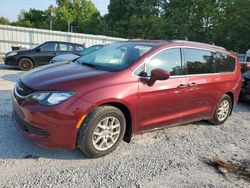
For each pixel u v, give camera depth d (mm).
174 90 4406
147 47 4379
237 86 5953
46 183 3094
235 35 34375
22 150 3764
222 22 41469
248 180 3633
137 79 3934
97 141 3672
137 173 3508
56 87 3416
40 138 3402
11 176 3156
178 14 50312
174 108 4531
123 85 3766
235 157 4316
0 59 16688
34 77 3764
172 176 3531
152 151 4180
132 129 4016
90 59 4668
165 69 4352
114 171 3494
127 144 4312
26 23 61969
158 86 4156
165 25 48375
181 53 4645
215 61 5375
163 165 3785
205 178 3568
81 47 13445
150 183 3320
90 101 3467
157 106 4223
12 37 19688
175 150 4309
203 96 5055
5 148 3762
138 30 51969
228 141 4969
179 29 46844
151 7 58656
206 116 5379
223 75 5527
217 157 4238
